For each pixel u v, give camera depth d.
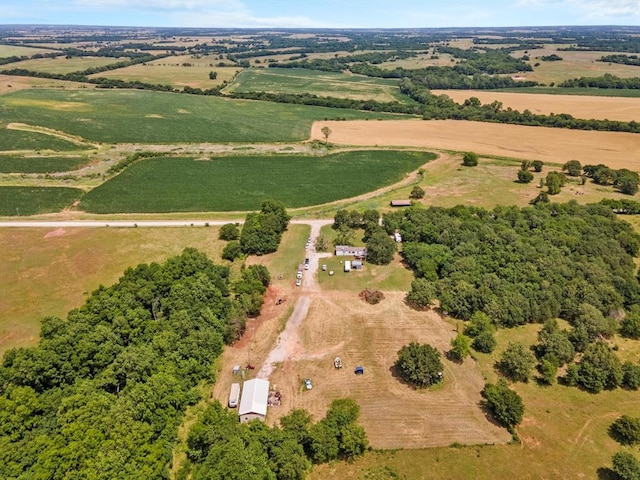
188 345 73.12
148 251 110.12
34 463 51.25
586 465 58.75
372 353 79.50
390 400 69.19
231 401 67.50
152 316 84.00
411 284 95.69
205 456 57.56
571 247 106.19
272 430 58.97
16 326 82.81
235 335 81.19
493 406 65.75
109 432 55.06
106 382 65.12
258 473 52.31
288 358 78.12
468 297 88.56
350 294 96.62
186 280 87.88
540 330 85.44
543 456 60.00
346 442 58.28
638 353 79.81
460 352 75.81
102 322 75.56
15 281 96.12
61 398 62.75
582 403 68.94
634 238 111.75
